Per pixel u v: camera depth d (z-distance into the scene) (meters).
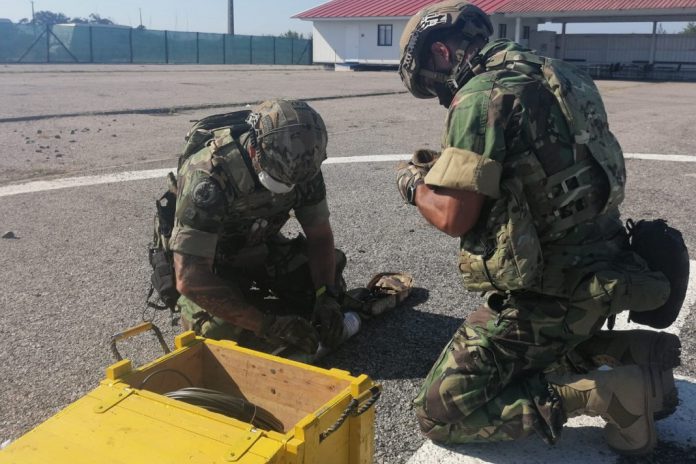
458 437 2.34
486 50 2.30
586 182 2.13
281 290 3.26
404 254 4.65
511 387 2.28
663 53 30.88
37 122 11.05
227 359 2.22
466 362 2.24
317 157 2.52
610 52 32.00
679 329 3.35
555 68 2.18
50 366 3.06
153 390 2.05
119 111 12.52
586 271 2.15
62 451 1.56
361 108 14.03
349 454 1.86
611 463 2.32
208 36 40.56
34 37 35.06
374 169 7.54
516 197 2.07
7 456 1.55
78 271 4.33
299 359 2.83
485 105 2.08
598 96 2.25
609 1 28.48
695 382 2.85
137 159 8.02
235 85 20.36
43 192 6.43
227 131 2.62
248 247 3.08
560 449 2.41
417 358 3.11
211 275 2.61
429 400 2.30
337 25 35.31
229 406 1.99
